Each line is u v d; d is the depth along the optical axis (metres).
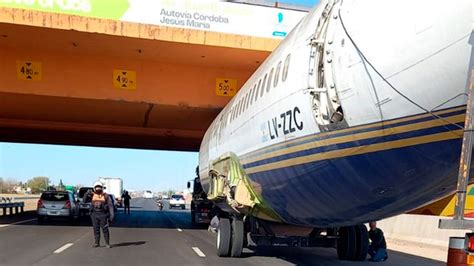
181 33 18.50
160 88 21.64
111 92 21.23
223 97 22.09
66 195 27.03
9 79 20.47
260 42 19.00
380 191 6.49
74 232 20.00
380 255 13.46
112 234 19.50
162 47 19.33
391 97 5.45
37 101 22.11
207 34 18.67
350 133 6.12
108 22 17.98
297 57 7.56
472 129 4.16
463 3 4.80
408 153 5.65
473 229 4.12
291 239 12.33
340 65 6.03
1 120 28.03
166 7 18.47
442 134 5.30
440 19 4.95
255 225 12.23
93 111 24.38
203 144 19.81
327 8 6.71
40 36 18.66
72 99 21.38
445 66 4.95
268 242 12.24
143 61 21.52
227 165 12.74
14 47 20.23
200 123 26.86
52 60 20.83
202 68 22.03
